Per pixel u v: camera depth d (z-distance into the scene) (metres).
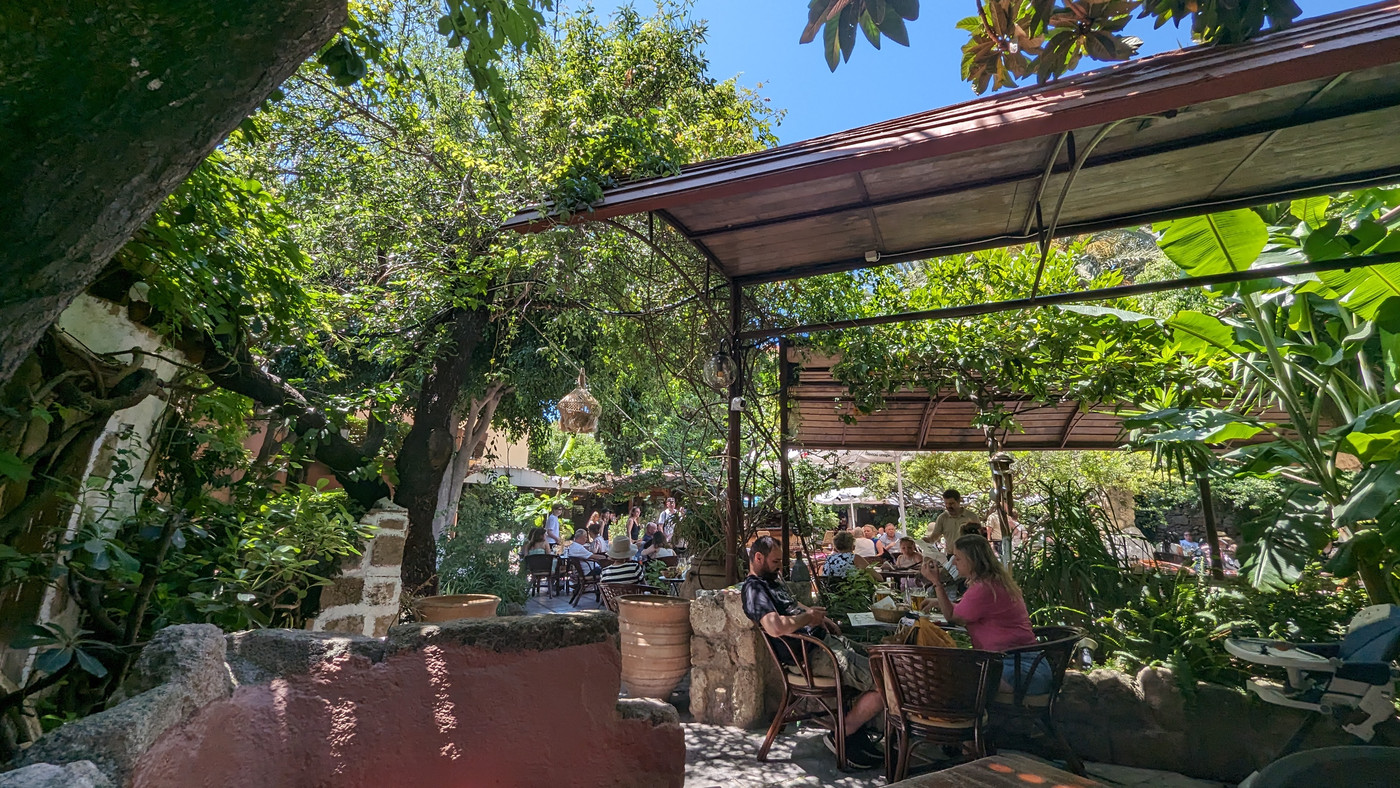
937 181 3.55
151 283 2.51
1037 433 8.13
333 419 4.05
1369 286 3.91
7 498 2.28
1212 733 3.47
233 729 1.17
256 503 3.45
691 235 4.21
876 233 4.19
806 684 3.70
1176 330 4.86
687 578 7.35
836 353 6.04
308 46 1.02
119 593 2.56
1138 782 3.37
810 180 3.06
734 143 7.36
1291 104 2.82
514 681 1.62
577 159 4.18
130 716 0.89
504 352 8.77
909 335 6.00
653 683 4.58
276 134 5.15
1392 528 3.46
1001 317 5.79
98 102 0.87
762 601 3.84
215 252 2.72
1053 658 3.26
